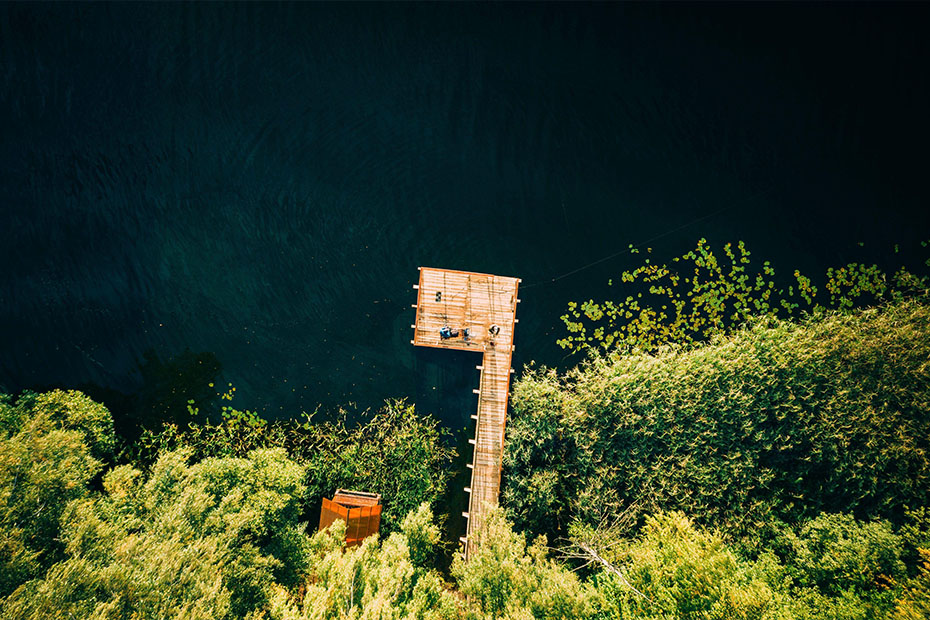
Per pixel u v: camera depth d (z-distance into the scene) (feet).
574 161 61.67
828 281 58.29
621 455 52.03
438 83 63.57
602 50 64.08
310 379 57.31
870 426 49.11
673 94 63.21
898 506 47.67
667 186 61.21
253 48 63.77
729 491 49.70
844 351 51.75
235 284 59.62
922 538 42.73
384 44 64.18
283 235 60.34
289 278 59.62
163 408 56.34
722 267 58.90
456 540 53.06
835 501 48.73
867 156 61.31
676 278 58.59
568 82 63.46
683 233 60.03
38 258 60.03
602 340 57.06
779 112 62.64
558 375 56.03
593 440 52.31
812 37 63.72
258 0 64.34
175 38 63.72
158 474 40.70
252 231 60.54
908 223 59.62
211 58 63.46
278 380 57.36
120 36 63.52
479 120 62.64
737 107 62.95
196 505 37.45
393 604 37.17
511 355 55.01
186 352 58.13
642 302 58.08
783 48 63.77
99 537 35.12
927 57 62.59
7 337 58.34
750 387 51.75
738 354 53.42
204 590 32.35
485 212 60.64
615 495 50.93
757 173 61.36
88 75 63.05
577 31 64.44
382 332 58.13
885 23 63.36
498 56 64.13
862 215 60.08
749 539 48.01
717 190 61.11
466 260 59.31
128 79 63.05
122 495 40.45
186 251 60.29
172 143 62.03
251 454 47.88
